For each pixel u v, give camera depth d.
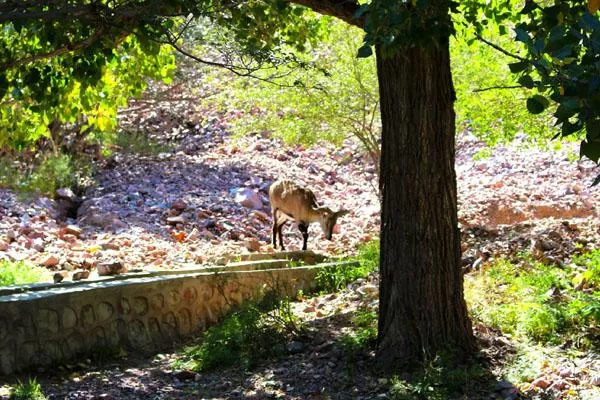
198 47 16.95
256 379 8.09
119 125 22.50
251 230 17.02
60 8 7.09
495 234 13.31
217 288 10.77
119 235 15.33
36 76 8.28
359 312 9.83
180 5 7.39
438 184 7.74
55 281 9.83
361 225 17.53
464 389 7.23
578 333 8.34
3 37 8.80
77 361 8.78
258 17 8.46
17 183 17.53
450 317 7.83
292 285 11.98
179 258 13.44
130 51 9.84
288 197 14.52
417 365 7.71
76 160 19.67
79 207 17.70
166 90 22.66
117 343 9.27
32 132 10.00
